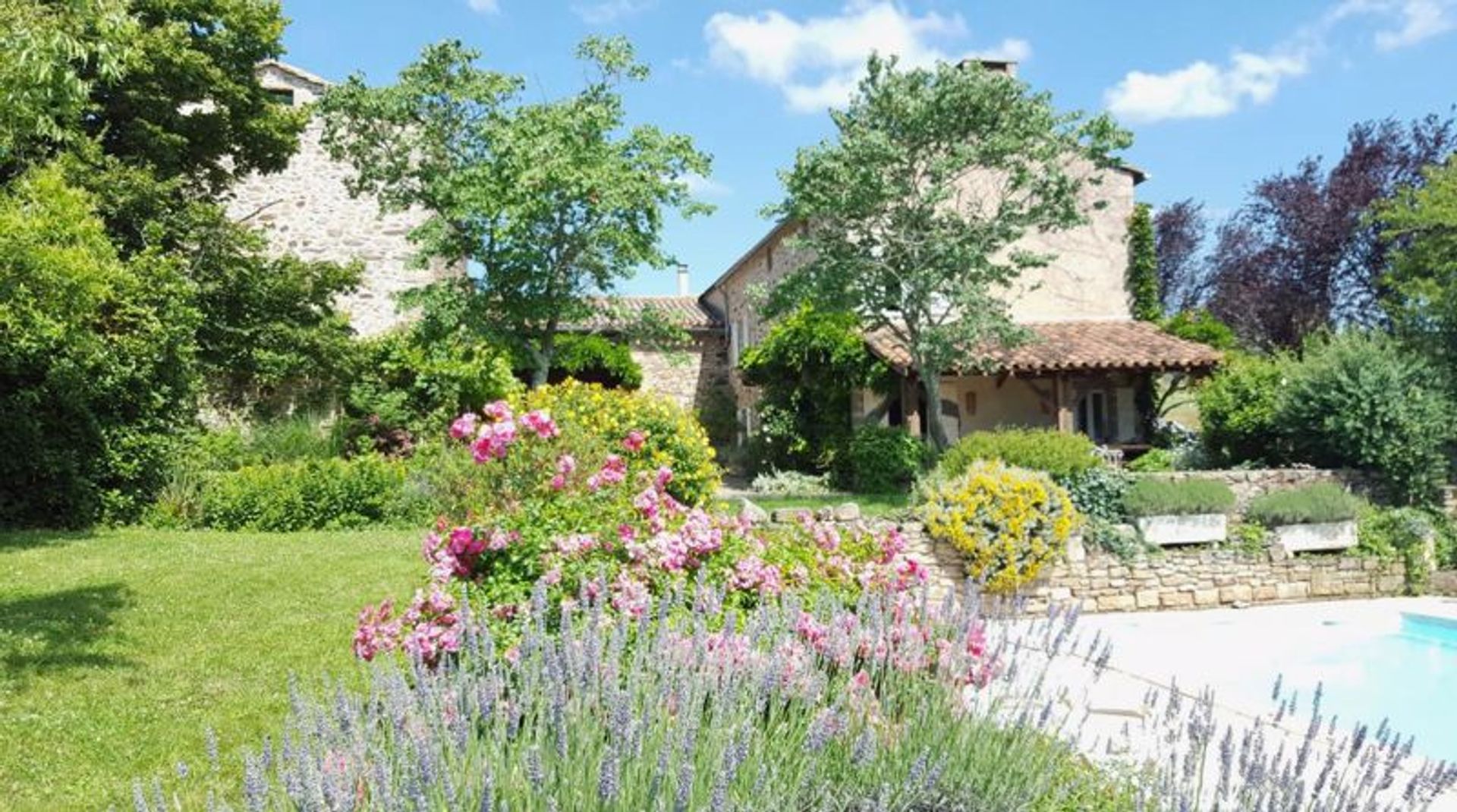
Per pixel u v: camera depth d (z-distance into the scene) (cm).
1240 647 980
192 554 1062
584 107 1986
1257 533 1204
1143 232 2347
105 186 1493
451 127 2039
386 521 1383
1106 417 2172
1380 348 1510
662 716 311
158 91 1633
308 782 249
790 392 2189
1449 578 1221
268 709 577
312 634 743
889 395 2094
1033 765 370
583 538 459
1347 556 1221
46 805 443
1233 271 2891
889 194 1767
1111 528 1164
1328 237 2680
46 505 1289
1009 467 1153
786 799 304
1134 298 2345
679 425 1303
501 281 1961
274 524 1333
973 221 1878
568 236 1980
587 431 1141
